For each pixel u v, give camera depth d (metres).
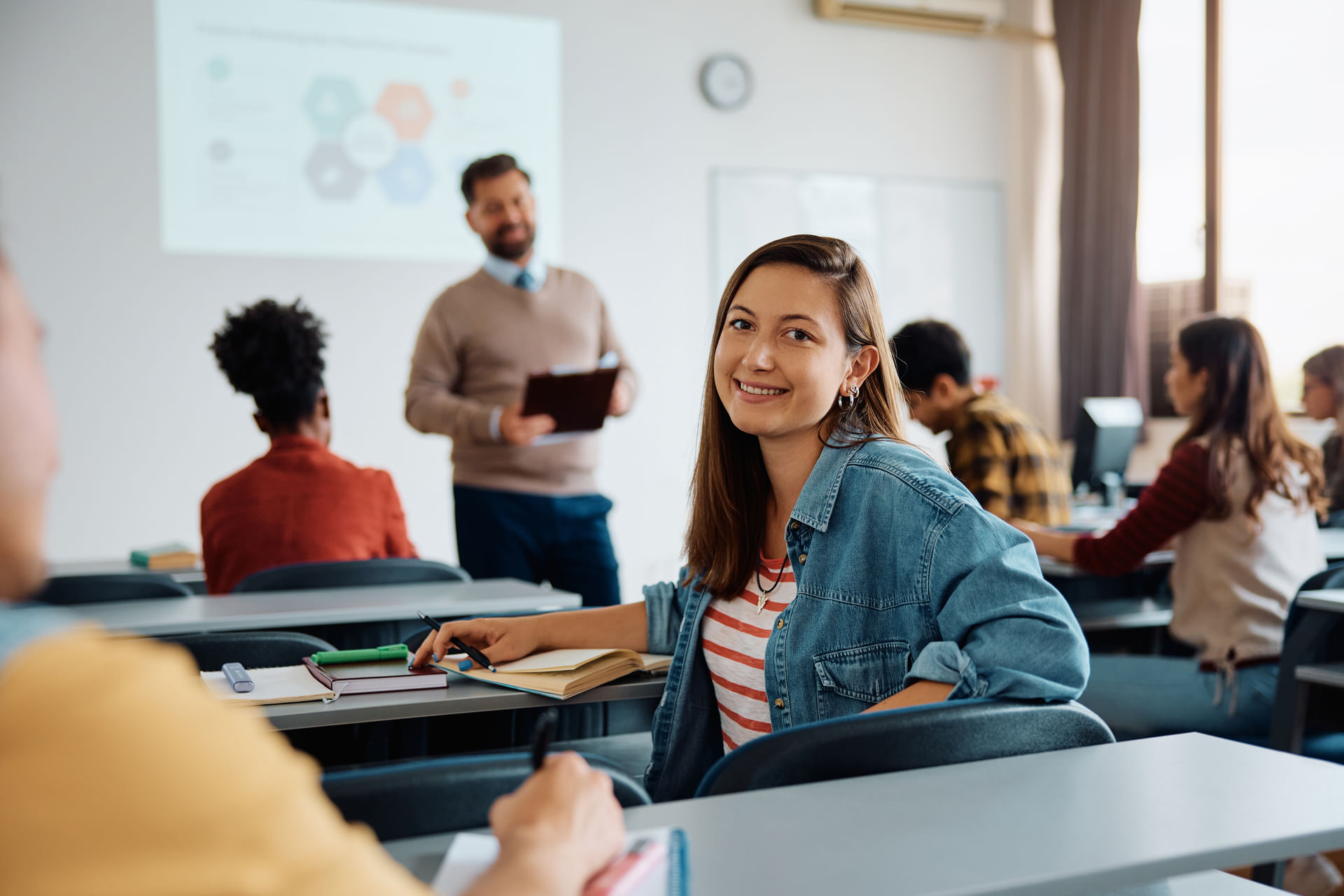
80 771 0.39
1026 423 2.88
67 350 4.59
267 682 1.31
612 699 1.33
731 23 5.62
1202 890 0.92
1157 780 0.85
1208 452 2.09
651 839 0.71
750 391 1.25
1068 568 2.64
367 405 5.02
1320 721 1.86
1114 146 5.66
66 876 0.39
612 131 5.40
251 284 4.83
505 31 5.17
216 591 2.31
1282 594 2.04
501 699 1.28
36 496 0.45
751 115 5.67
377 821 0.75
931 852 0.70
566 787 0.65
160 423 4.72
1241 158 5.24
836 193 5.84
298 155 4.87
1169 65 5.66
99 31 4.59
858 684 1.19
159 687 0.42
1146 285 5.80
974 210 6.13
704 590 1.36
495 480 3.29
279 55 4.83
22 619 0.42
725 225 5.63
